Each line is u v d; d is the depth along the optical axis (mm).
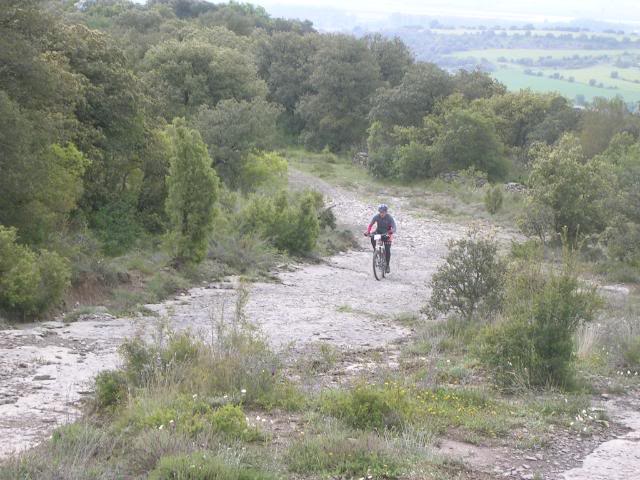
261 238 23516
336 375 9414
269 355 8797
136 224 23672
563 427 7219
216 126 37406
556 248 25484
